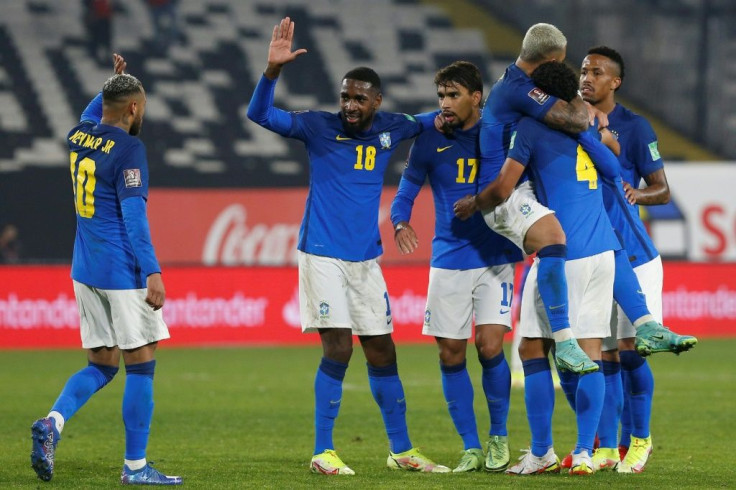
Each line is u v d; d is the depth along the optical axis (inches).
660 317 978.1
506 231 901.2
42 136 3248.0
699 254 2962.6
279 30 905.5
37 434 811.4
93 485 840.9
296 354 2395.4
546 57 915.4
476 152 965.2
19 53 3501.5
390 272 2709.2
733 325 2824.8
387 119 952.9
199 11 3860.7
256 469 952.9
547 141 891.4
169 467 966.4
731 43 3853.3
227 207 2810.0
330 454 928.9
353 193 936.9
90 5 3585.1
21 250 2758.4
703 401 1574.8
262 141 3383.4
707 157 3651.6
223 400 1588.3
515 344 1791.3
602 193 952.9
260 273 2664.9
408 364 2177.7
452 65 959.0
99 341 866.1
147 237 818.8
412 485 842.8
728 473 935.0
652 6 3868.1
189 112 3462.1
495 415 954.7
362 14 3981.3
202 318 2623.0
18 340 2519.7
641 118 1018.7
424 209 2832.2
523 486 834.8
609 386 958.4
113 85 856.9
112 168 835.4
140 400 846.5
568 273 893.2
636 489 824.9
